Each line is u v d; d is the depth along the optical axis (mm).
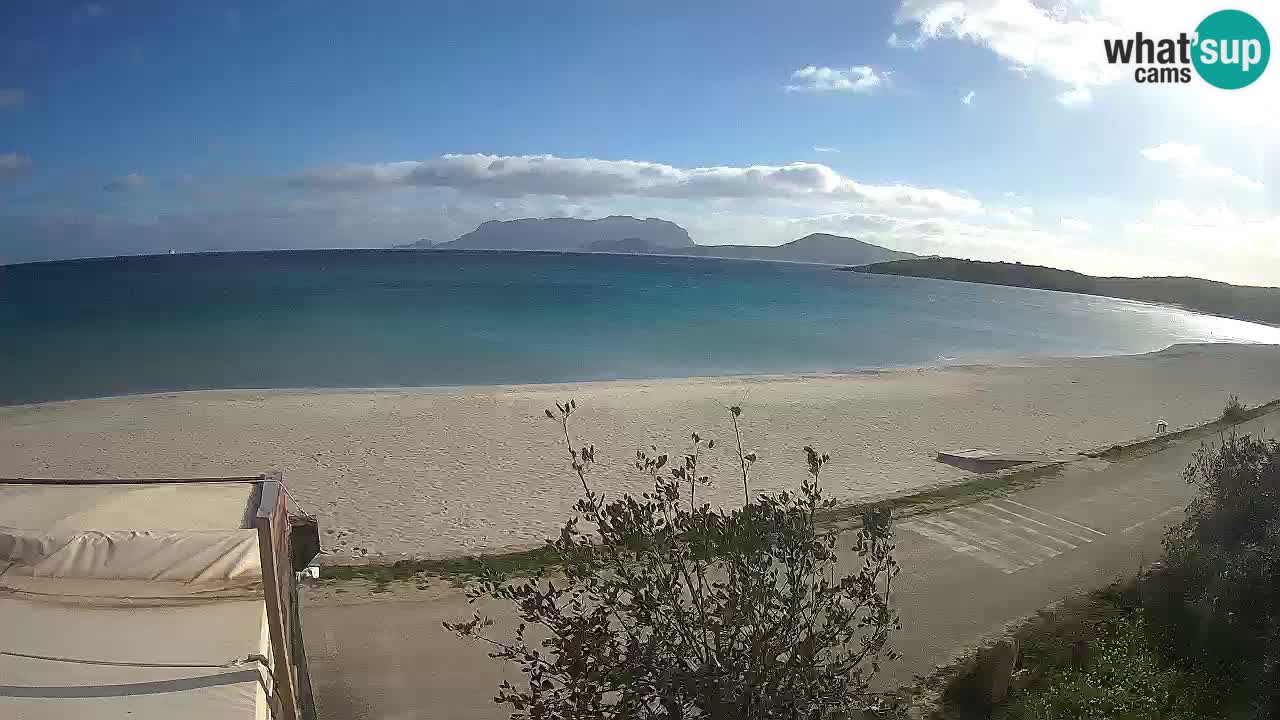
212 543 5715
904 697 6785
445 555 10680
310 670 7609
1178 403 26891
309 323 45906
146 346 36844
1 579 5508
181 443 18344
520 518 13336
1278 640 6699
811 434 20297
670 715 4430
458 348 38000
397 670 7637
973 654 7273
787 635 4492
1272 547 7801
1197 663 7254
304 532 6605
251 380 29344
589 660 4746
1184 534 9984
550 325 48438
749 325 54250
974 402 25484
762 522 4656
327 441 18609
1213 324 85750
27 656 4828
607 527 4691
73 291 66938
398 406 22625
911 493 13516
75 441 18484
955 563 10289
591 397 24297
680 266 172000
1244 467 9633
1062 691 6898
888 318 67188
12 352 34875
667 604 4664
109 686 4594
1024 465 16031
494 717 6859
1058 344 54500
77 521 5961
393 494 14609
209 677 4746
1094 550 10820
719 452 18188
